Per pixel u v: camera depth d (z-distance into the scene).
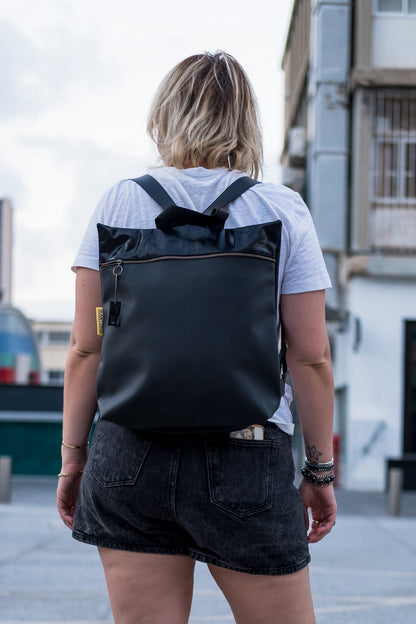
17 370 18.55
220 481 1.40
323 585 5.08
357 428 13.60
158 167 1.65
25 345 19.06
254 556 1.42
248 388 1.37
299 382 1.53
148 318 1.39
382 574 5.54
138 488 1.42
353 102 13.47
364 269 13.59
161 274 1.41
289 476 1.46
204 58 1.62
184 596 1.49
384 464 13.55
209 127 1.57
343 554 6.52
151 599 1.46
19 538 6.95
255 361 1.38
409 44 13.35
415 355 13.76
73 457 1.60
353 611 4.29
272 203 1.51
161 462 1.42
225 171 1.56
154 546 1.46
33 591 4.60
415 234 13.97
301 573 1.45
